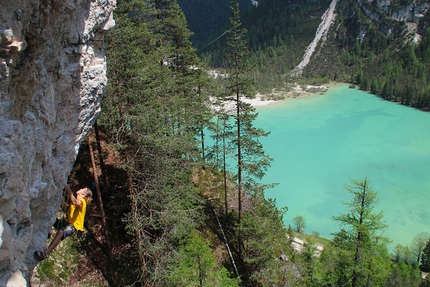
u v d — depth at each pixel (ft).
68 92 25.54
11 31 16.42
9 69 17.30
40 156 21.76
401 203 164.66
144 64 50.16
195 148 60.90
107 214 63.16
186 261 54.08
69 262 53.83
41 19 19.22
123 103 45.42
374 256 55.26
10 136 17.37
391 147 231.50
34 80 19.76
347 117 303.68
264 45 589.73
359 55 523.70
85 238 58.29
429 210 158.51
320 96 387.34
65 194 27.91
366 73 469.57
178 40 85.30
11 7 16.20
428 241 134.41
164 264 53.78
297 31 606.96
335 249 57.47
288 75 490.08
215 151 68.23
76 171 67.92
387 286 87.25
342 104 351.46
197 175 94.79
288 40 590.55
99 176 69.21
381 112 318.04
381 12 542.57
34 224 22.82
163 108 57.06
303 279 68.33
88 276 53.98
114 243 60.54
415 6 511.40
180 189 57.00
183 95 79.77
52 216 24.61
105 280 54.85
